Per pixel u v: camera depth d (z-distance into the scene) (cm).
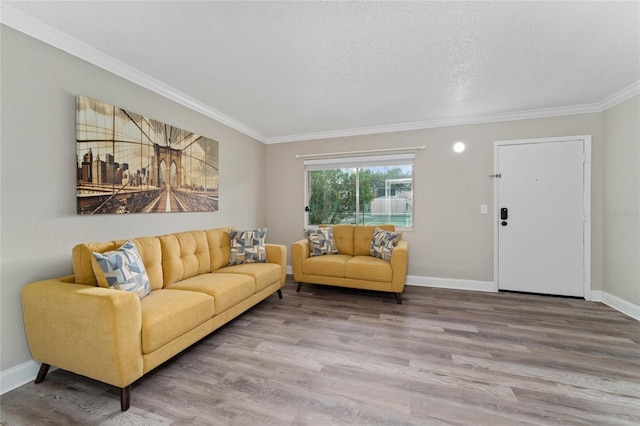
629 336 223
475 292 343
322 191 436
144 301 180
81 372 149
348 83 255
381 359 191
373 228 371
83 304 144
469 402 148
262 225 445
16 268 164
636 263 261
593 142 307
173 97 273
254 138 422
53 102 180
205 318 199
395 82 252
